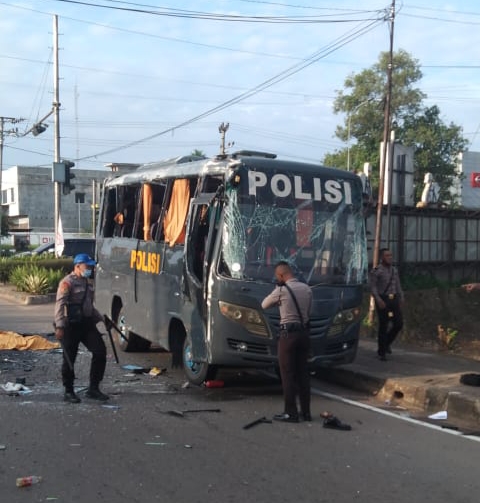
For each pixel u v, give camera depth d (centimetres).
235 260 830
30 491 504
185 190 954
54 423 699
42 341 1181
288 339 739
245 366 829
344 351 873
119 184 1222
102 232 1296
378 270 1080
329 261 880
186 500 495
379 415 802
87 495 498
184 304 907
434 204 2505
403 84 4631
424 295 2039
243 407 802
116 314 1223
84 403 792
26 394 833
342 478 557
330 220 893
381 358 1083
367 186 962
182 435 671
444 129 4731
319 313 841
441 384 888
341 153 4938
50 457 585
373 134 4750
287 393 741
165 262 982
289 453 623
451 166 4694
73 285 793
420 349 1209
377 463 602
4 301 2108
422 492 529
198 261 894
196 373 891
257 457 606
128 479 536
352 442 670
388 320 1076
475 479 564
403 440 687
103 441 639
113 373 991
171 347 964
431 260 2436
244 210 847
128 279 1134
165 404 805
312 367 859
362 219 923
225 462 588
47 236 6594
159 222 1025
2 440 633
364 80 4722
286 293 746
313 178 898
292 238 865
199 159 1032
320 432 703
